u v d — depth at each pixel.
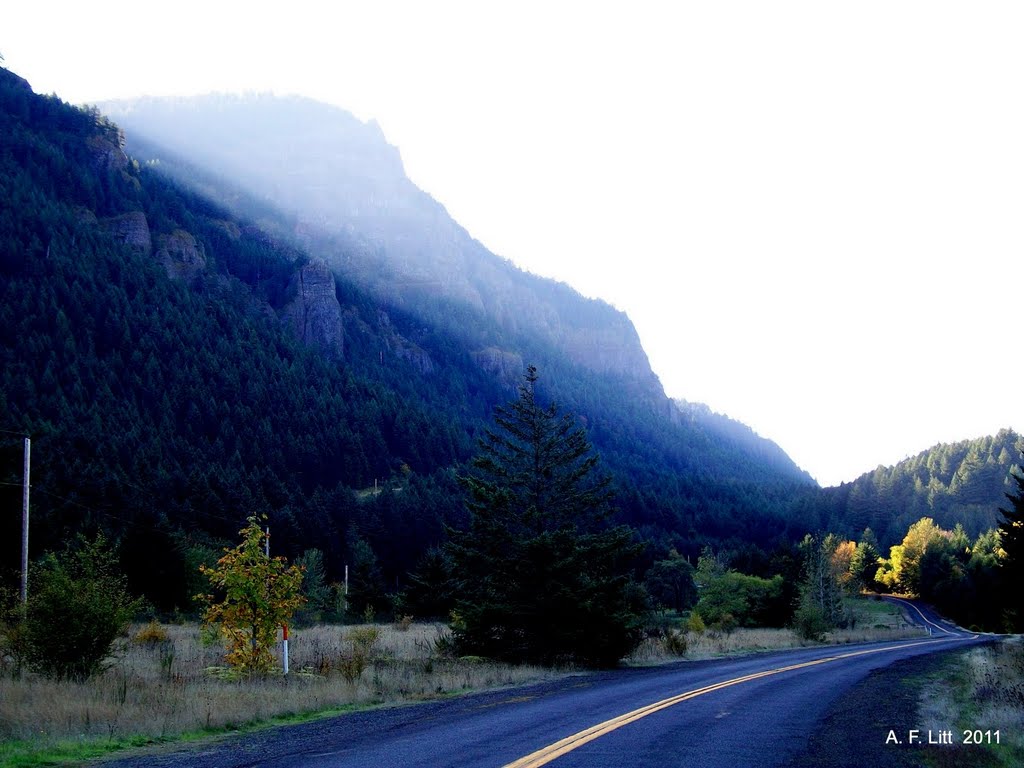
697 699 14.77
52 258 134.38
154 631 28.34
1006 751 9.78
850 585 92.75
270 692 14.11
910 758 9.16
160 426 105.56
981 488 158.75
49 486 53.50
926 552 104.06
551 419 27.17
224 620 17.80
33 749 9.34
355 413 130.12
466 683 17.59
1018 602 33.94
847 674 21.03
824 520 160.88
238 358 134.25
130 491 69.69
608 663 24.08
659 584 77.38
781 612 64.12
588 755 8.86
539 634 24.14
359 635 26.59
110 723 10.80
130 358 121.44
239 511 76.75
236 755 9.27
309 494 106.75
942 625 77.94
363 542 76.19
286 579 18.16
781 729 11.12
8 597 17.55
